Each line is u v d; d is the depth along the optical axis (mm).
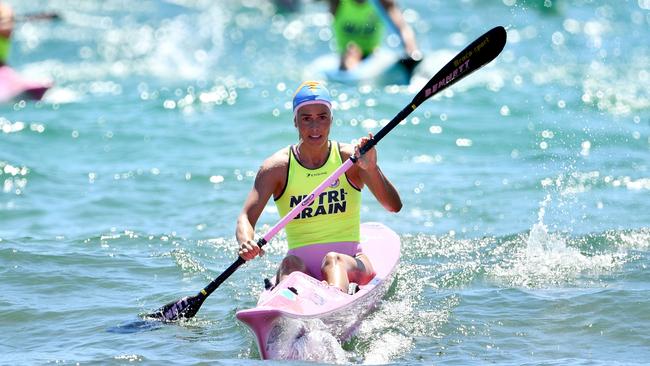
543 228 29156
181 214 33406
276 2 79562
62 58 64750
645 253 27203
